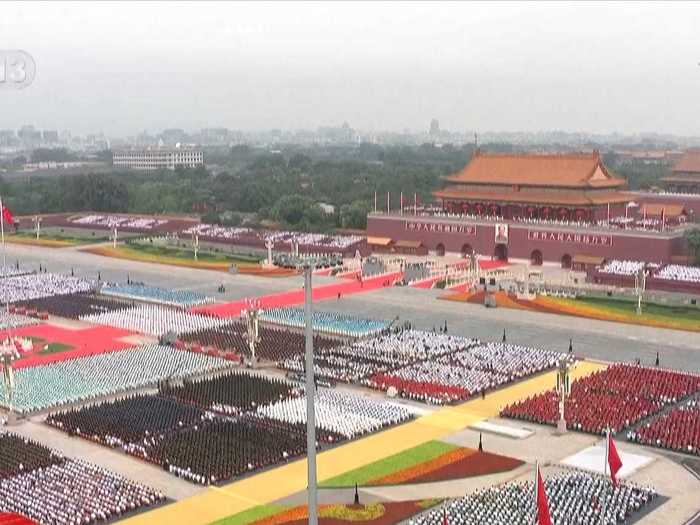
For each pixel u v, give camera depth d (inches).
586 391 3708.2
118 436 3240.7
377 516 2549.2
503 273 6776.6
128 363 4244.6
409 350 4411.9
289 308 5521.7
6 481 2787.9
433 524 2439.7
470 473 2881.4
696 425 3253.0
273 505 2645.2
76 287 6358.3
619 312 5393.7
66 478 2817.4
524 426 3363.7
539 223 7273.6
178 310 5565.9
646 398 3619.6
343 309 5561.0
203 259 7824.8
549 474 2849.4
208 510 2613.2
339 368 4119.1
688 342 4692.4
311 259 1737.2
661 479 2819.9
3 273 6963.6
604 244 6845.5
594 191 7465.6
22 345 4633.4
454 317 5315.0
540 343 4660.4
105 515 2546.8
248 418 3447.3
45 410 3622.0
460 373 3996.1
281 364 4229.8
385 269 7135.8
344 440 3211.1
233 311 5526.6
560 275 6697.8
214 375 4109.3
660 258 6555.1
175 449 3090.6
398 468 2933.1
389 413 3479.3
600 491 2652.6
